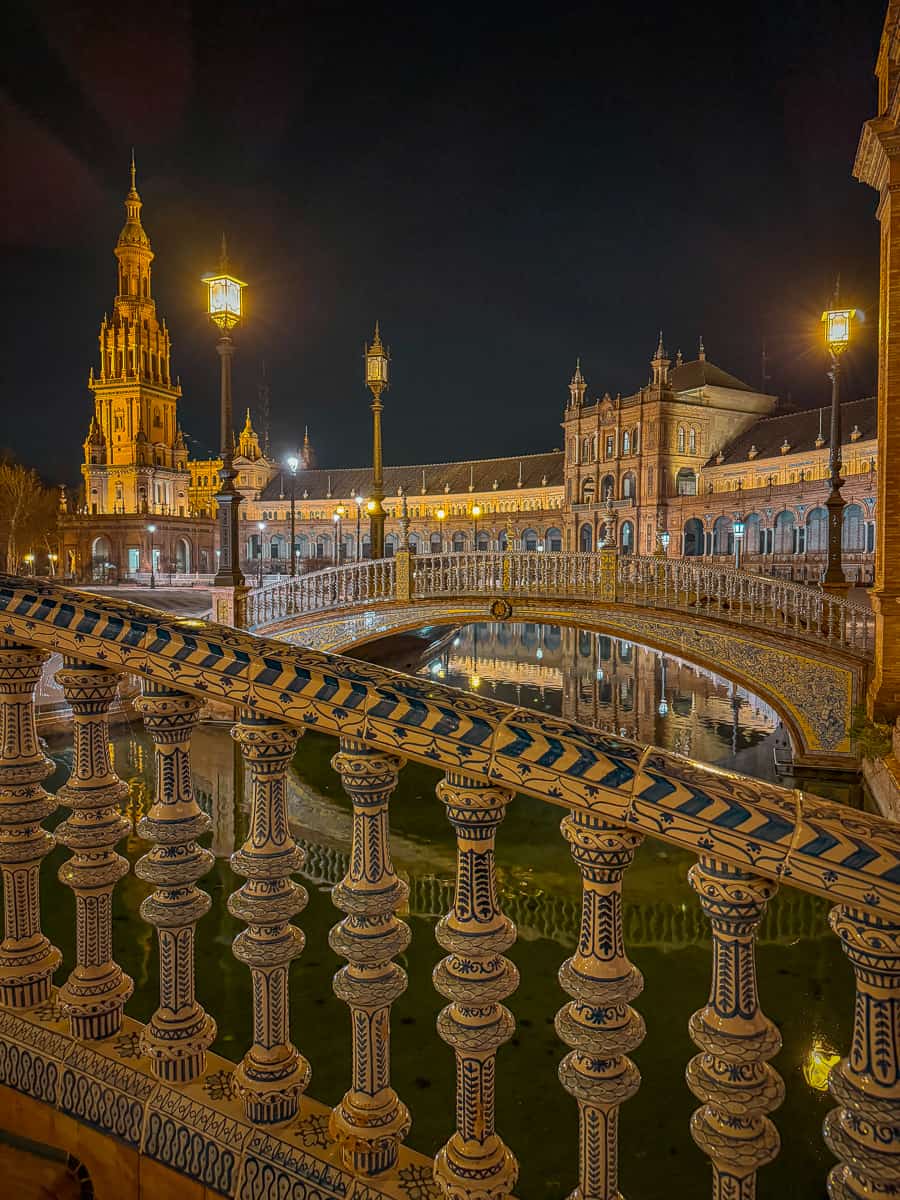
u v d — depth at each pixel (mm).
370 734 1458
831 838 1143
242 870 1610
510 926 1489
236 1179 1589
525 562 15672
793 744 13289
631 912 7641
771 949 6910
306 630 17125
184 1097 1688
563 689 25672
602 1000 1346
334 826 10188
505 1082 4789
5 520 90125
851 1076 1177
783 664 13344
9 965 1948
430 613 16375
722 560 69312
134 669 1673
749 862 1184
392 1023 5559
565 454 93375
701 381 87062
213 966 6328
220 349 16562
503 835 9852
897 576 11000
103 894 1878
